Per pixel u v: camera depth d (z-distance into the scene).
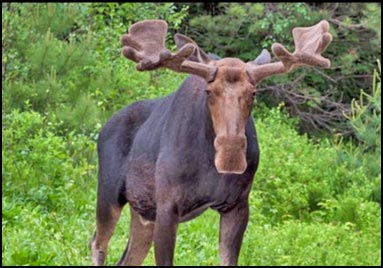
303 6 28.83
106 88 22.20
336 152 23.64
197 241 17.25
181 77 25.58
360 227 20.28
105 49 24.52
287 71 10.53
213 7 30.50
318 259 16.98
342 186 22.67
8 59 21.14
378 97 23.55
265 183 21.34
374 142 23.62
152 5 27.33
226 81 10.29
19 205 18.16
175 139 11.04
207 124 10.73
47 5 22.23
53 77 20.81
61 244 15.94
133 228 13.15
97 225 12.98
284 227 18.52
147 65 10.43
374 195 22.42
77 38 25.20
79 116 20.67
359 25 28.70
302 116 29.25
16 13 21.94
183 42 11.03
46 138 19.86
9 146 19.44
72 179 19.16
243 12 28.61
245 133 10.71
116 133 12.55
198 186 10.96
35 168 19.16
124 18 27.73
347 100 30.48
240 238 11.23
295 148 23.86
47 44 21.16
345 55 29.03
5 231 16.53
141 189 11.82
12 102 20.55
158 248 11.07
